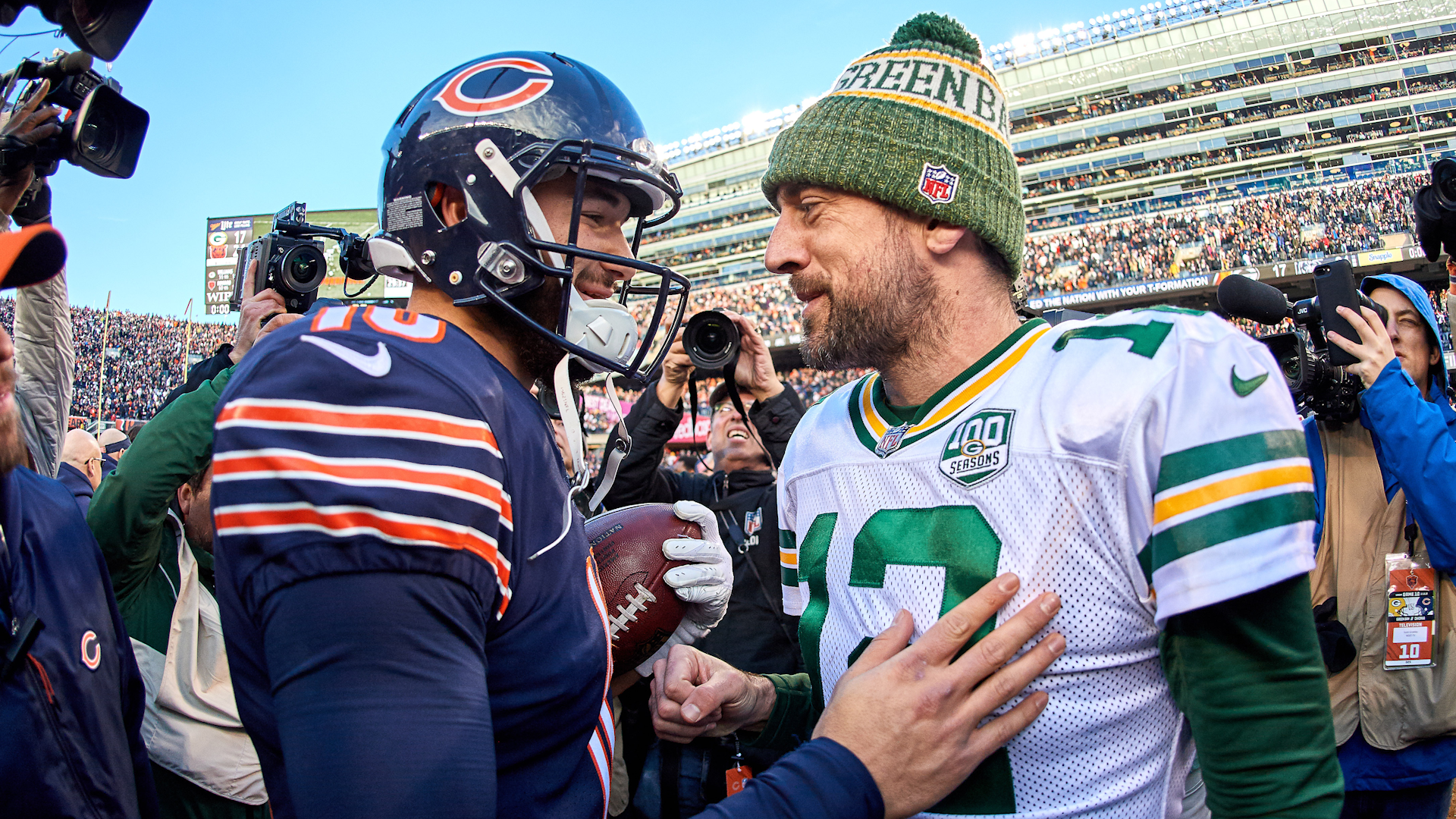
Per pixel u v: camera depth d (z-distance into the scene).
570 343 1.01
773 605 2.78
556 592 0.89
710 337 2.82
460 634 0.74
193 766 2.02
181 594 2.10
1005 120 1.16
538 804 0.86
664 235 30.31
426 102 1.04
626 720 2.69
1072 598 0.94
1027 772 0.95
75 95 1.53
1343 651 2.23
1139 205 23.16
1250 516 0.83
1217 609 0.85
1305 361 2.28
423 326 0.90
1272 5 22.16
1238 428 0.86
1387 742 2.18
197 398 1.89
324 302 1.00
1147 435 0.90
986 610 0.92
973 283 1.12
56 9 1.00
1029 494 0.96
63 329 2.03
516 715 0.85
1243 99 22.30
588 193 1.07
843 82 1.16
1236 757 0.84
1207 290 17.92
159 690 2.01
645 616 1.42
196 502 2.17
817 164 1.08
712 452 3.70
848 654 1.10
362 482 0.72
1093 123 23.64
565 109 1.03
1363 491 2.30
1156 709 0.97
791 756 0.85
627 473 3.16
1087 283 19.80
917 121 1.06
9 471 1.06
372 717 0.68
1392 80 21.03
